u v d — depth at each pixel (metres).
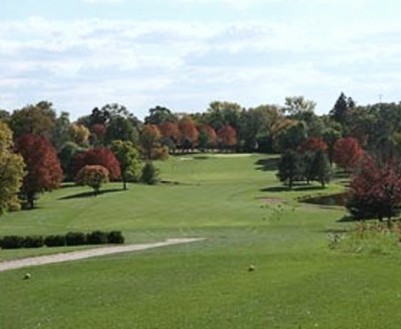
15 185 74.12
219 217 82.69
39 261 45.59
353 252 39.78
